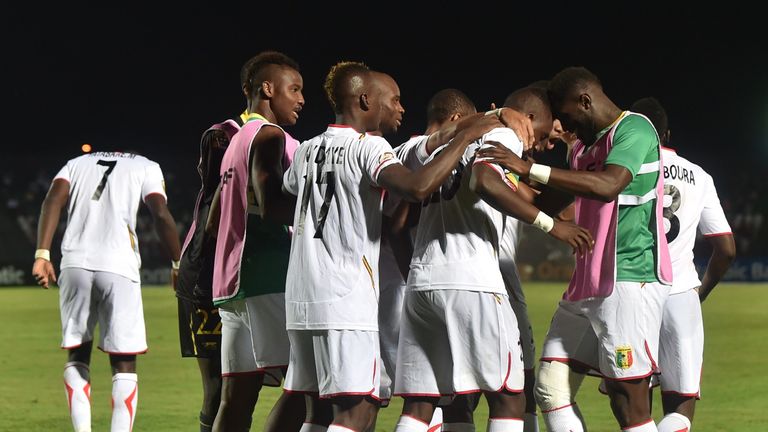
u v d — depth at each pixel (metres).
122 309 21.92
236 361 17.80
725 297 69.62
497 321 15.80
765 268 95.88
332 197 15.55
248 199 17.22
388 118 18.06
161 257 102.81
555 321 17.28
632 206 16.19
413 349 16.42
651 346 16.23
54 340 44.91
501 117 16.56
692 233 19.00
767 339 43.22
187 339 20.27
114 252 22.11
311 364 15.88
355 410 15.41
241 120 19.42
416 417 16.36
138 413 26.33
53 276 22.59
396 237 17.89
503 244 19.66
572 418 16.92
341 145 15.66
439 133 16.98
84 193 22.38
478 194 15.38
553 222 15.38
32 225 109.25
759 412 26.31
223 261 17.52
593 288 16.28
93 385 31.73
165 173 130.25
